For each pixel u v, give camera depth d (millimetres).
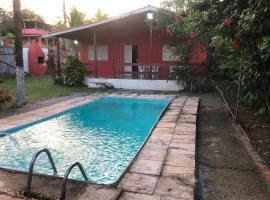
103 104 11844
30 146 6551
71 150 6359
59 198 3551
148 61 17406
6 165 5387
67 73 15461
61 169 5242
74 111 9992
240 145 5816
